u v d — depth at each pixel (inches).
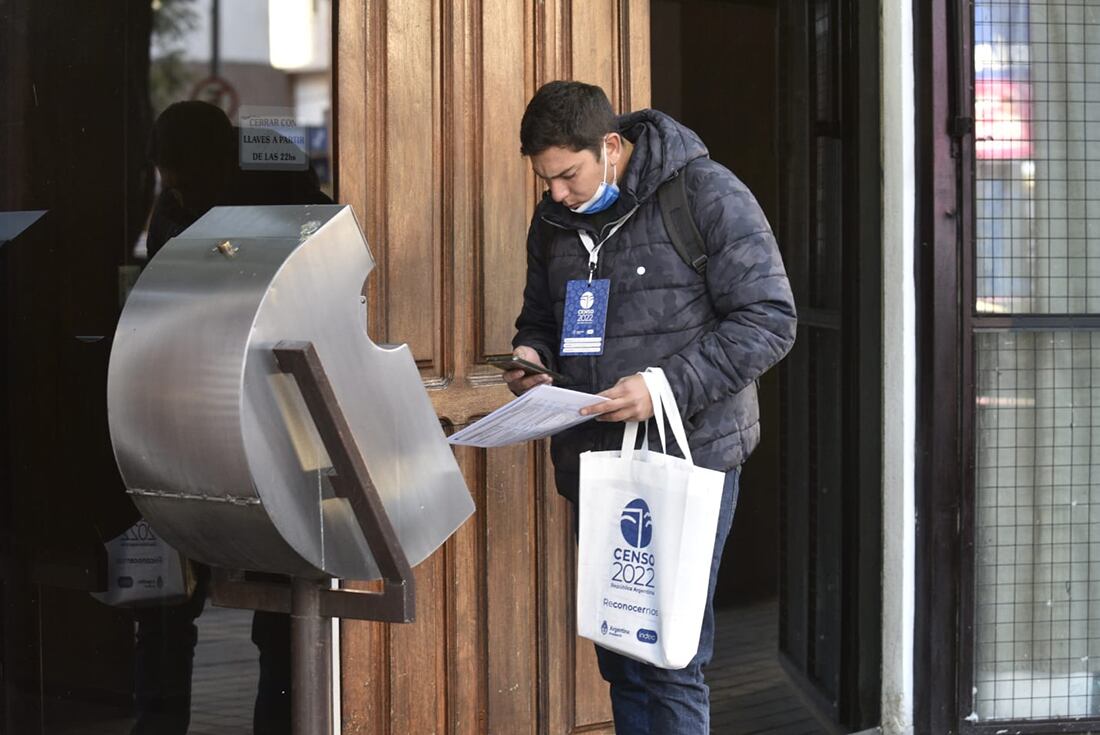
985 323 153.6
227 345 70.6
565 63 134.6
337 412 72.8
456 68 126.3
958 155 151.3
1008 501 157.2
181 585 114.7
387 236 122.0
